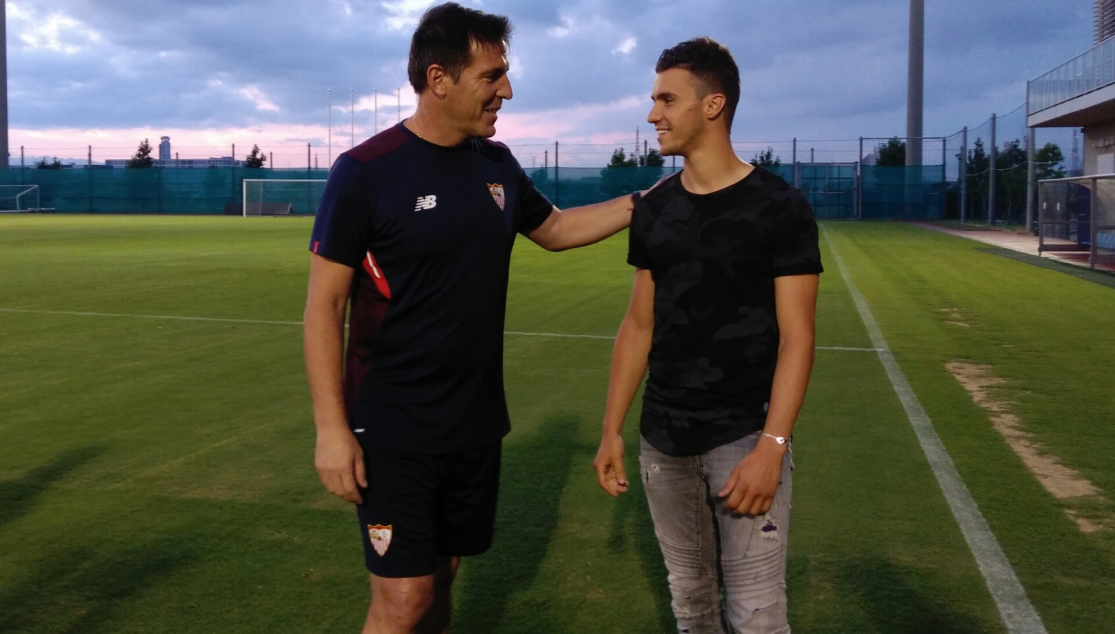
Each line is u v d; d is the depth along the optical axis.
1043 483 4.22
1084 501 3.97
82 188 46.69
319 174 45.53
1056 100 23.69
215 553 3.42
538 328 8.91
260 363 7.04
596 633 2.84
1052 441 4.93
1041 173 27.34
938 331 8.76
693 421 2.15
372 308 2.19
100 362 7.08
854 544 3.50
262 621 2.90
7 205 47.59
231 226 31.91
